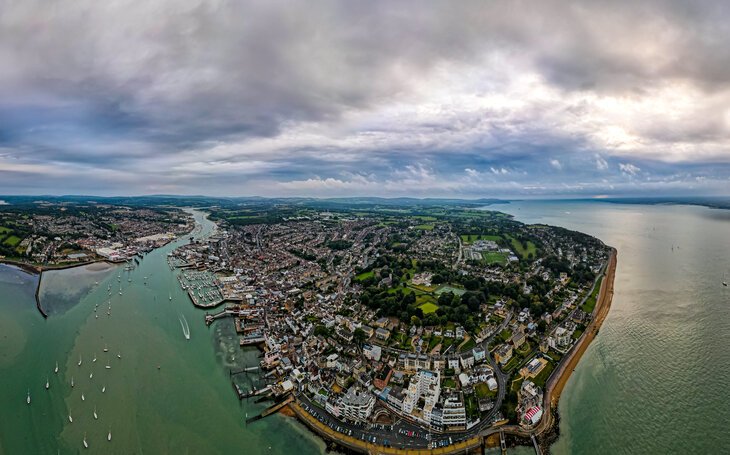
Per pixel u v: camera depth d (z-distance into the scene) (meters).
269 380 192.38
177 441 150.88
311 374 196.12
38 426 156.62
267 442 152.12
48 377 191.88
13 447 145.00
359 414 161.38
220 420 163.62
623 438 150.75
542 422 160.00
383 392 179.38
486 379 190.12
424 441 150.62
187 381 191.00
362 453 146.12
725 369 191.75
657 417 160.75
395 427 158.75
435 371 187.38
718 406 164.62
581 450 146.12
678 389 178.00
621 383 185.62
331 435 154.25
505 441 150.12
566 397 177.88
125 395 177.88
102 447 146.25
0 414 163.38
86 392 179.62
